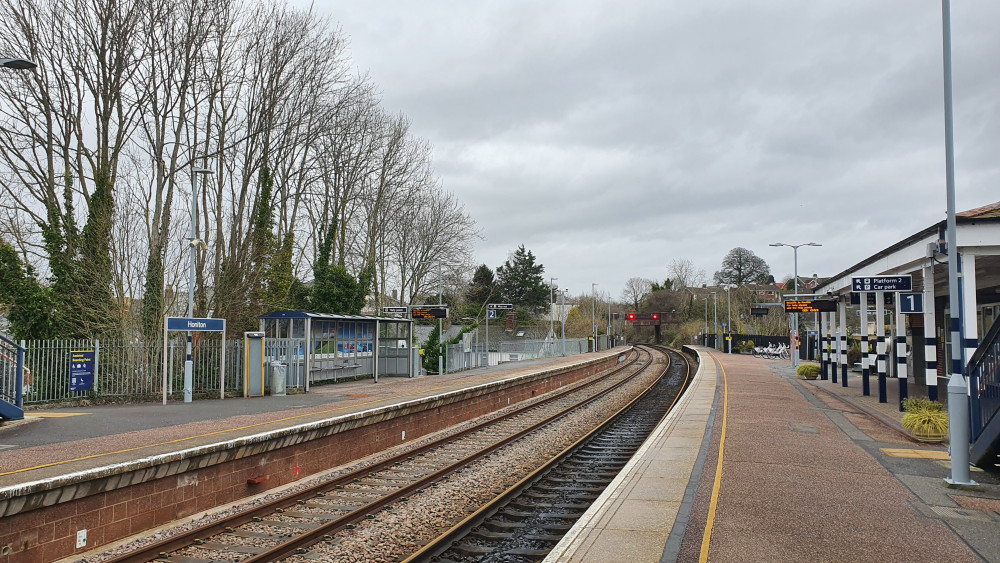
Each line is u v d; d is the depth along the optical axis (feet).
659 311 354.13
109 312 71.41
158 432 43.55
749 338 229.45
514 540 30.35
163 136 88.28
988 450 35.73
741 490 32.40
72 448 37.40
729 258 393.91
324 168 117.29
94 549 28.14
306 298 124.77
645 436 61.72
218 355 71.92
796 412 62.59
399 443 54.80
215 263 95.45
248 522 31.99
